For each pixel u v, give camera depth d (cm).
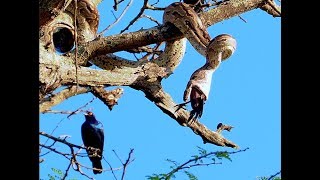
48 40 1335
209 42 1433
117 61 1480
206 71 1325
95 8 1495
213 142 1510
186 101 1247
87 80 1363
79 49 1377
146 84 1489
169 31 1480
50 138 998
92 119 1434
